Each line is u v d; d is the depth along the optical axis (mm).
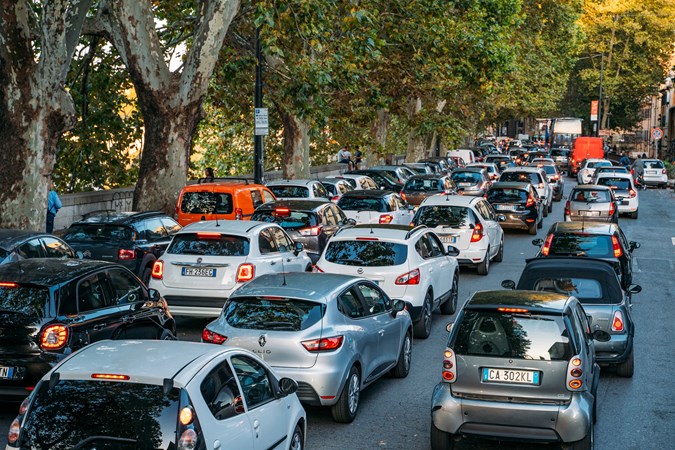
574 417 8789
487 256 22719
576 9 72375
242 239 15125
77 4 19656
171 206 24828
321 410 11383
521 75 65000
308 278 11320
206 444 6598
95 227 17688
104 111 31500
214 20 24172
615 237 16844
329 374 10188
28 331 10141
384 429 10562
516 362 8969
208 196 21797
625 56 97688
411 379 12984
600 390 12438
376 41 30438
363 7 30094
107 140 32062
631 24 94562
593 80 98750
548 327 9055
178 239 15234
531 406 8859
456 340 9242
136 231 17656
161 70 24438
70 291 10609
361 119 35938
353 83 28938
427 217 22656
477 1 39844
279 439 7980
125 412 6480
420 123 44406
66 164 31922
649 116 124125
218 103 36312
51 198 22203
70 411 6512
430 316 15883
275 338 10188
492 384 9023
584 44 95375
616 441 10203
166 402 6516
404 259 15070
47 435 6445
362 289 11859
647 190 61375
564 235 16984
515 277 22453
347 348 10539
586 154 73000
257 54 28000
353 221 22609
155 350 7273
